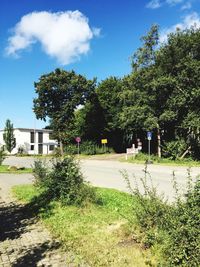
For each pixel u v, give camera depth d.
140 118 40.50
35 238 8.28
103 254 6.75
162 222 6.59
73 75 67.00
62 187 11.71
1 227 9.48
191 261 5.31
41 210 11.01
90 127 68.81
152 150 53.03
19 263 6.65
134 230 7.31
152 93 40.53
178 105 37.75
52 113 66.38
